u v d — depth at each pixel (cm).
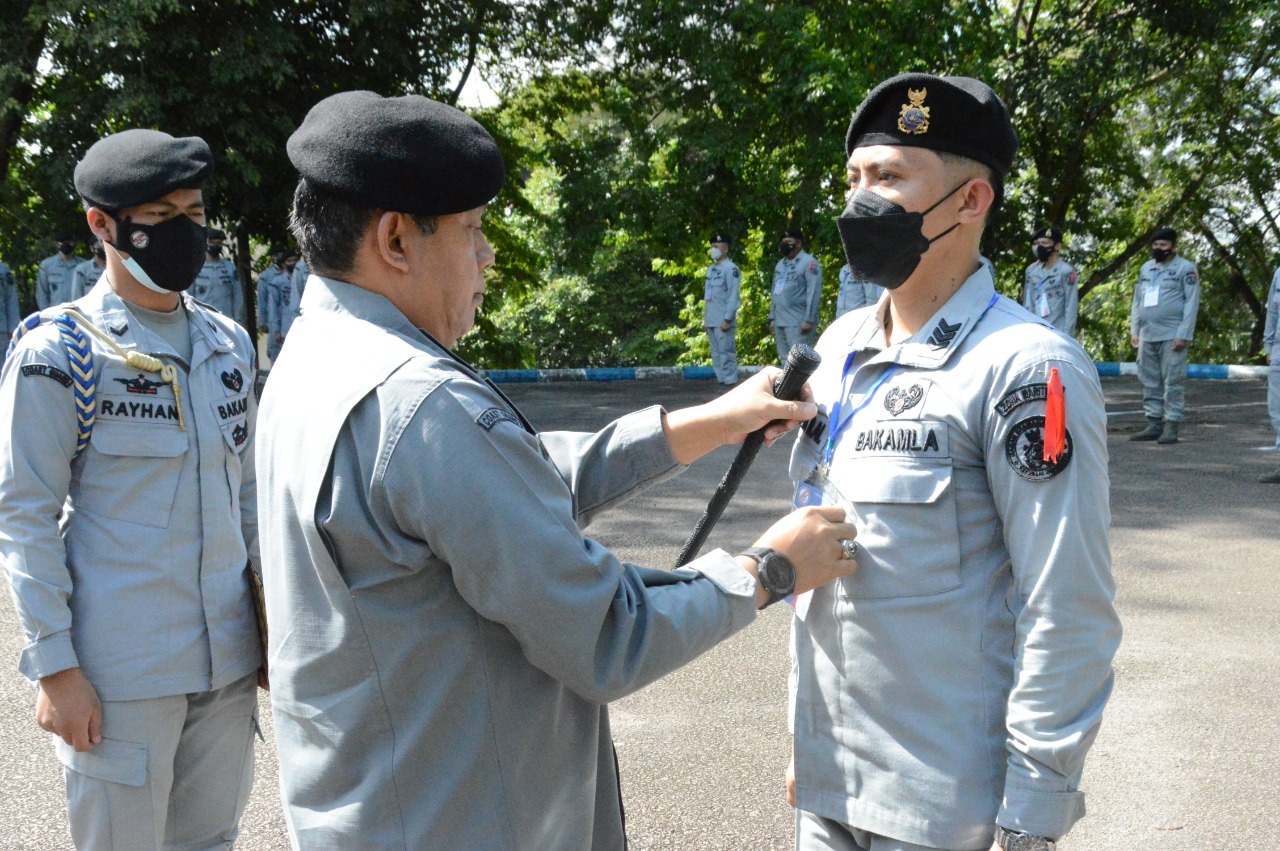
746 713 409
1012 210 2052
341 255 145
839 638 176
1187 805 344
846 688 176
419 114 141
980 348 169
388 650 135
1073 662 155
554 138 1906
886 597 170
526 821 140
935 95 173
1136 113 2267
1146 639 484
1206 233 2459
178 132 1515
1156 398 1020
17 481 214
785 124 1756
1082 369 163
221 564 235
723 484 188
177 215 233
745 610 148
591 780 150
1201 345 2572
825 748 181
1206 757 374
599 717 154
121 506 226
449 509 129
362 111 141
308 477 135
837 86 1620
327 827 139
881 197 176
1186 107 2202
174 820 240
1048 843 154
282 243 1686
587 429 1117
